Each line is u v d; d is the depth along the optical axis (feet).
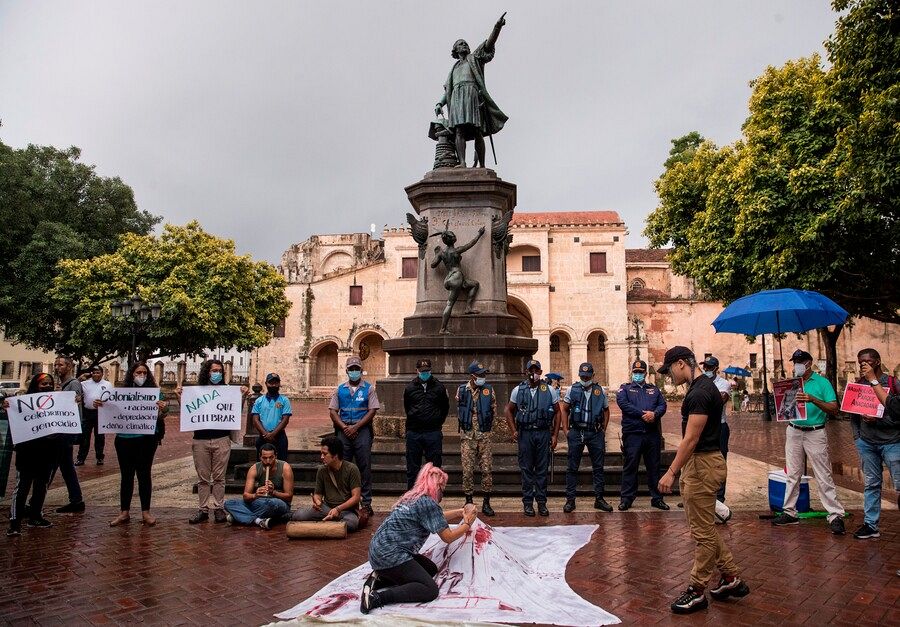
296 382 141.69
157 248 96.32
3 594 16.53
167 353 100.27
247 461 33.09
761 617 14.76
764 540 21.59
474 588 15.79
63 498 30.27
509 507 27.27
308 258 163.32
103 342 92.58
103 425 24.38
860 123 40.83
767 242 59.67
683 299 142.00
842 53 41.19
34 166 99.76
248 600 16.07
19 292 89.71
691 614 14.97
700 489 15.44
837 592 16.38
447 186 38.99
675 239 83.71
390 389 37.14
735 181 62.85
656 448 26.96
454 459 31.19
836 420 73.00
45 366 149.89
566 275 136.36
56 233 92.53
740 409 100.68
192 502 29.14
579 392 26.86
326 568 18.74
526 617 14.30
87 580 17.67
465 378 36.24
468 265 38.78
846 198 48.32
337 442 23.63
